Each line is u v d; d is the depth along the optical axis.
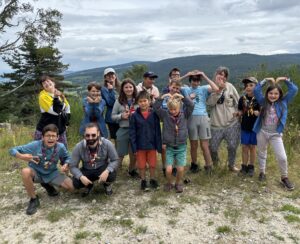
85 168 4.88
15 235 4.12
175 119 4.90
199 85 5.54
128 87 5.41
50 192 5.06
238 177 5.55
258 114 5.29
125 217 4.41
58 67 30.80
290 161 6.37
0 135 9.35
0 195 5.25
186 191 5.10
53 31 25.73
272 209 4.57
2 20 24.14
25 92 29.81
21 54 29.50
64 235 4.08
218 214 4.44
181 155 5.00
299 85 7.89
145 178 5.16
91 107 5.52
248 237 3.96
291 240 3.90
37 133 5.30
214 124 5.63
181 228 4.14
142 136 5.02
